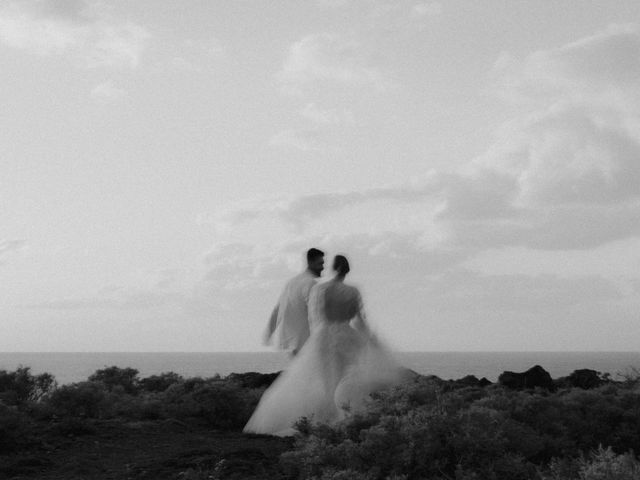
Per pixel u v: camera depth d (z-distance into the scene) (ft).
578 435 20.56
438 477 16.20
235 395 30.68
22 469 20.39
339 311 28.48
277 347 30.94
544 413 20.76
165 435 26.63
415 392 20.97
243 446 24.35
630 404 22.33
